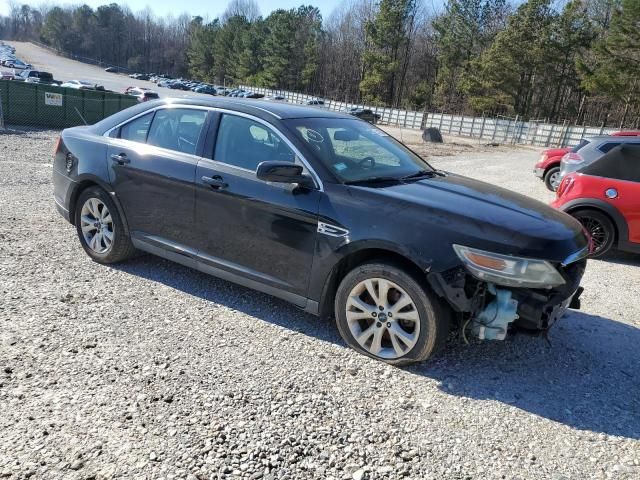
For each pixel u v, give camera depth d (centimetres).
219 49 10125
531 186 1330
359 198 338
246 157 385
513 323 325
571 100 5778
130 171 436
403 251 316
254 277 381
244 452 249
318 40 8531
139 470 232
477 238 307
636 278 590
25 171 916
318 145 372
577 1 5000
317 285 353
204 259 406
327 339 368
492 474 249
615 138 677
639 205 620
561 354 376
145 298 411
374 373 328
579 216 658
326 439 263
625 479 251
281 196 360
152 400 282
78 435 251
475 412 297
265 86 8362
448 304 320
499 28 6050
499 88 5322
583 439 280
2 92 1967
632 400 322
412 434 273
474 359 356
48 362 310
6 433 248
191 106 425
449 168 1658
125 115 467
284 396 296
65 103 2120
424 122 4684
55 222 599
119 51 13975
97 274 453
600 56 4131
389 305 334
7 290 403
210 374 312
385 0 6562
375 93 7150
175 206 413
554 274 310
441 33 6431
